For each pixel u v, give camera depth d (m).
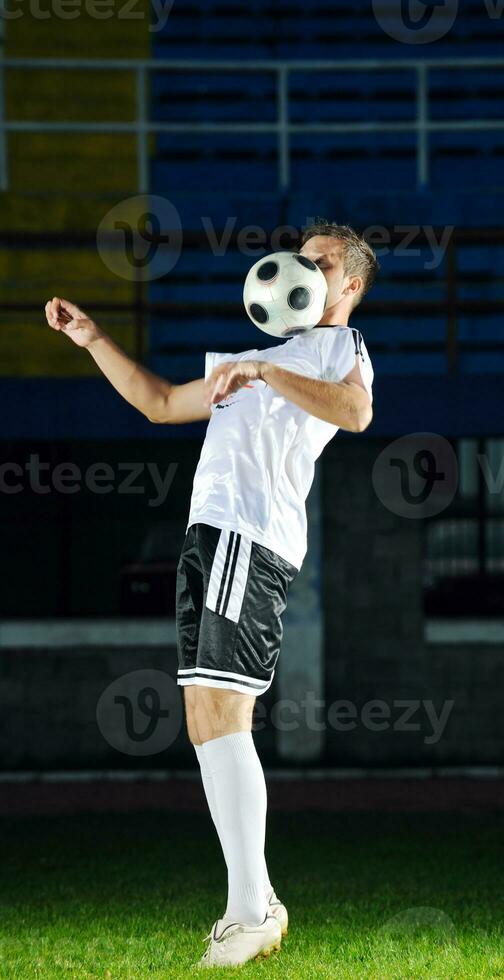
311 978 12.43
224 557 13.03
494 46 58.19
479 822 30.45
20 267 50.22
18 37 55.91
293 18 58.06
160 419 14.91
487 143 56.34
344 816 31.80
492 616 44.94
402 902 19.08
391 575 42.12
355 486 42.03
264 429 13.46
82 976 13.05
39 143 54.28
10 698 41.66
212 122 56.38
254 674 13.14
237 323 50.59
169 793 36.72
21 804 34.88
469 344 50.88
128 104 55.62
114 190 54.53
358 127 48.41
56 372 48.91
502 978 12.80
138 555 46.59
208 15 57.69
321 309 13.73
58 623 41.78
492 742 41.84
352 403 12.78
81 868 23.75
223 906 18.59
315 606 41.62
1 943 15.69
